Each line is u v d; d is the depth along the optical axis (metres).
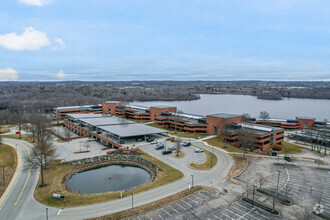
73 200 59.81
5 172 78.50
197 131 146.25
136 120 192.25
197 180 72.62
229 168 83.75
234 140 123.06
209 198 60.84
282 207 56.84
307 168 86.69
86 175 83.25
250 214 53.41
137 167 91.12
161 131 126.19
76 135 148.00
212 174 77.75
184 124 150.62
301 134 154.38
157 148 106.38
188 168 83.38
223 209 55.38
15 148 110.75
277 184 70.31
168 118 167.00
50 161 85.62
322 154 112.56
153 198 60.47
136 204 57.22
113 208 55.31
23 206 56.59
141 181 77.56
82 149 111.50
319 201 59.00
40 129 107.81
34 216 51.97
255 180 73.50
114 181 77.69
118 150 106.31
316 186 69.62
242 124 136.25
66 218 51.09
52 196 62.16
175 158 94.44
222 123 132.75
